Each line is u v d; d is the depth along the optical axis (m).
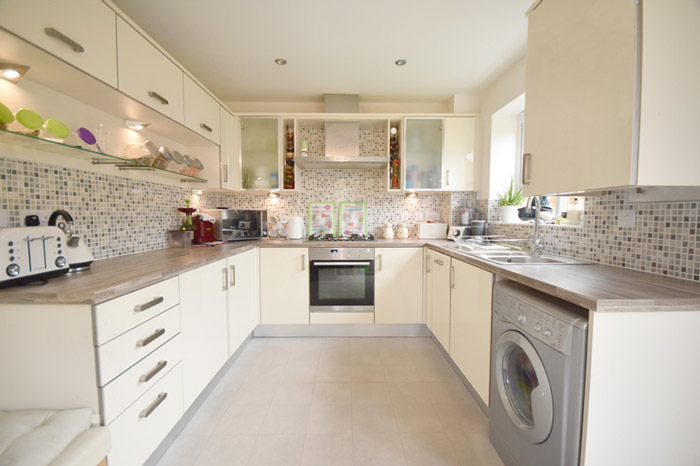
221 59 2.12
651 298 0.80
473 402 1.64
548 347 0.92
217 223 2.45
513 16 1.68
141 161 1.61
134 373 1.04
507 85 2.30
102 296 0.89
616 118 0.89
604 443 0.82
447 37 1.87
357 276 2.50
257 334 2.55
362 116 2.66
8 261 0.91
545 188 1.22
